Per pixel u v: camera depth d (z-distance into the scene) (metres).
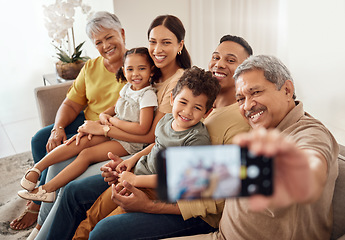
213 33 3.19
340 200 1.04
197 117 1.30
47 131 2.01
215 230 1.26
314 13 3.40
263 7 3.25
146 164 1.46
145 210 1.25
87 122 1.76
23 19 4.20
